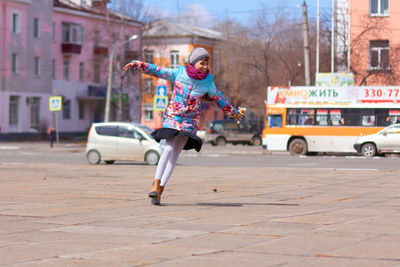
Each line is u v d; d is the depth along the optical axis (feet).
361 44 165.27
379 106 120.06
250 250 20.45
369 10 165.17
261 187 47.65
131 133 93.61
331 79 147.33
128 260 19.08
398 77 162.30
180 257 19.45
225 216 29.09
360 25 165.58
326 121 122.62
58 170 74.84
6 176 62.49
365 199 38.32
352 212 30.83
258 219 27.91
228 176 60.90
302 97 124.06
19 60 209.56
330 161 99.40
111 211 31.35
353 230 24.49
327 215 29.48
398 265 18.04
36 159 111.14
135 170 75.05
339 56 170.71
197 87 31.76
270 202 36.27
